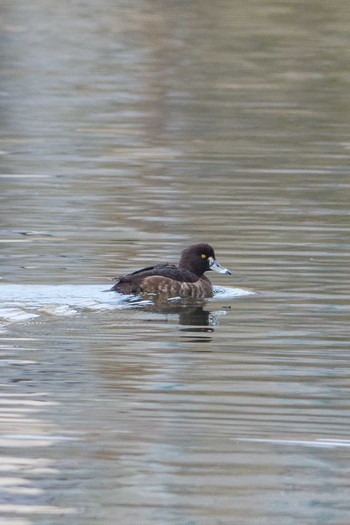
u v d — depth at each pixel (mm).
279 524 9188
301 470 10117
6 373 12398
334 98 32344
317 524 9211
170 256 17453
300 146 26484
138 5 48812
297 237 18594
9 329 13961
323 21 44125
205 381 12305
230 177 23312
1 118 29609
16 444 10617
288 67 36531
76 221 19562
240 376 12484
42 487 9820
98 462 10242
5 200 21109
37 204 20828
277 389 12078
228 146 26516
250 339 13789
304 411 11461
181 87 33812
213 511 9445
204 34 41938
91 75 35594
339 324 14367
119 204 20906
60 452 10445
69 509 9445
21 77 35094
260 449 10539
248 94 32844
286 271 16781
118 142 27000
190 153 25719
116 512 9438
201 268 16391
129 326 14258
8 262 16922
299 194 21750
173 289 15570
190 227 19203
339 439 10773
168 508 9477
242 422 11180
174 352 13211
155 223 19500
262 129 28469
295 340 13734
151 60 37781
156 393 11906
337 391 12016
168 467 10141
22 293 15352
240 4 48156
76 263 16969
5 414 11297
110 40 41219
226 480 9984
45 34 42375
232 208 20578
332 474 10062
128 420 11203
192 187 22328
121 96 32562
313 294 15703
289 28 42688
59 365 12680
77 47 39969
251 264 17156
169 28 43125
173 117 29891
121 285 15562
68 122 29219
